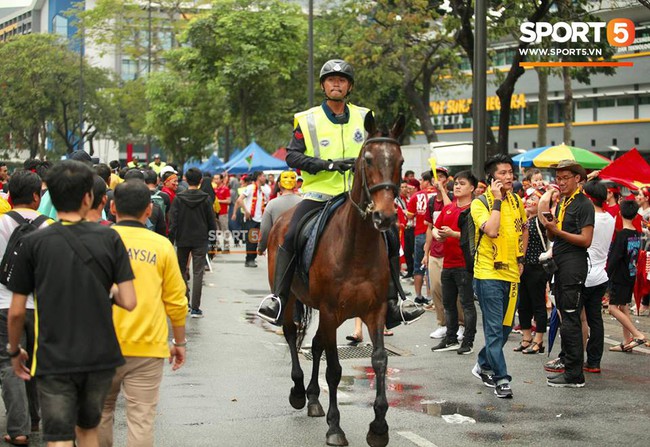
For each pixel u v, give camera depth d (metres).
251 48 35.31
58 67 57.62
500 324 8.35
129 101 57.53
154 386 5.39
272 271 8.01
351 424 7.37
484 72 13.99
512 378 9.18
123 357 4.93
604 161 19.08
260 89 37.19
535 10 20.94
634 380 9.07
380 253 6.70
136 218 5.53
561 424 7.34
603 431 7.12
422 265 14.07
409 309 7.56
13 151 70.38
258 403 8.05
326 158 7.45
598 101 42.12
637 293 13.35
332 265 6.73
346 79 7.46
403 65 31.64
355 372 9.50
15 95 57.41
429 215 13.10
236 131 45.81
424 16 28.91
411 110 37.94
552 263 8.98
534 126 45.56
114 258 4.82
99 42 59.09
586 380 9.08
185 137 46.53
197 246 13.05
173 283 5.51
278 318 7.40
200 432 7.07
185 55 37.06
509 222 8.39
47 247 4.72
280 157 32.75
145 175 13.52
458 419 7.50
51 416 4.66
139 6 56.34
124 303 4.84
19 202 6.97
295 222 7.41
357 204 6.52
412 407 7.93
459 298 10.57
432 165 11.26
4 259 6.41
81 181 4.82
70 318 4.68
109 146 80.81
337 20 37.44
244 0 36.34
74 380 4.71
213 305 14.48
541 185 13.56
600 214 9.20
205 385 8.74
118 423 7.29
